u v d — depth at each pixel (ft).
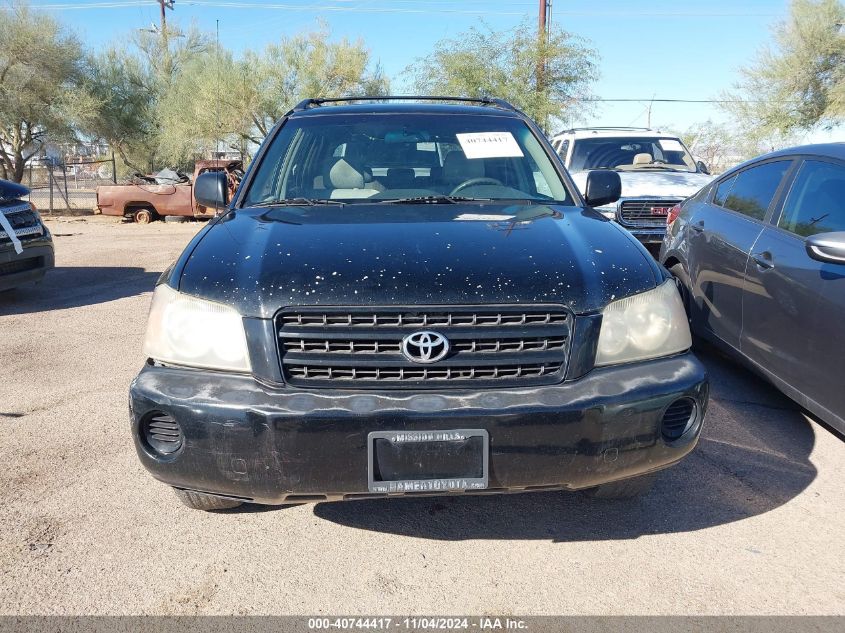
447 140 12.22
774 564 8.67
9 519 9.71
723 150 97.45
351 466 7.38
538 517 9.79
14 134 80.84
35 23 77.51
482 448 7.37
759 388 14.94
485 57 71.00
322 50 87.04
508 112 13.41
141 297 26.16
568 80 71.51
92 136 88.12
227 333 7.82
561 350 7.79
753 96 82.69
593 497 9.87
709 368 16.25
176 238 51.19
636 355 8.09
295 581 8.38
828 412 10.87
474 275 7.88
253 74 86.84
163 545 9.12
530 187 11.46
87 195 100.63
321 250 8.38
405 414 7.27
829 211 11.78
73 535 9.34
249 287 7.89
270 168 11.70
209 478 7.70
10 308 24.07
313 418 7.28
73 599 8.02
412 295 7.64
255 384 7.66
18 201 24.99
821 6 77.15
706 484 10.71
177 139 87.61
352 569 8.61
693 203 17.20
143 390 7.81
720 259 14.56
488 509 10.01
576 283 7.99
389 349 7.61
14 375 16.14
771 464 11.39
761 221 13.64
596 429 7.56
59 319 22.25
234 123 86.94
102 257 39.40
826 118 78.02
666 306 8.36
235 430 7.44
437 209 10.29
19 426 13.03
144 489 10.62
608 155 32.17
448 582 8.34
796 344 11.66
